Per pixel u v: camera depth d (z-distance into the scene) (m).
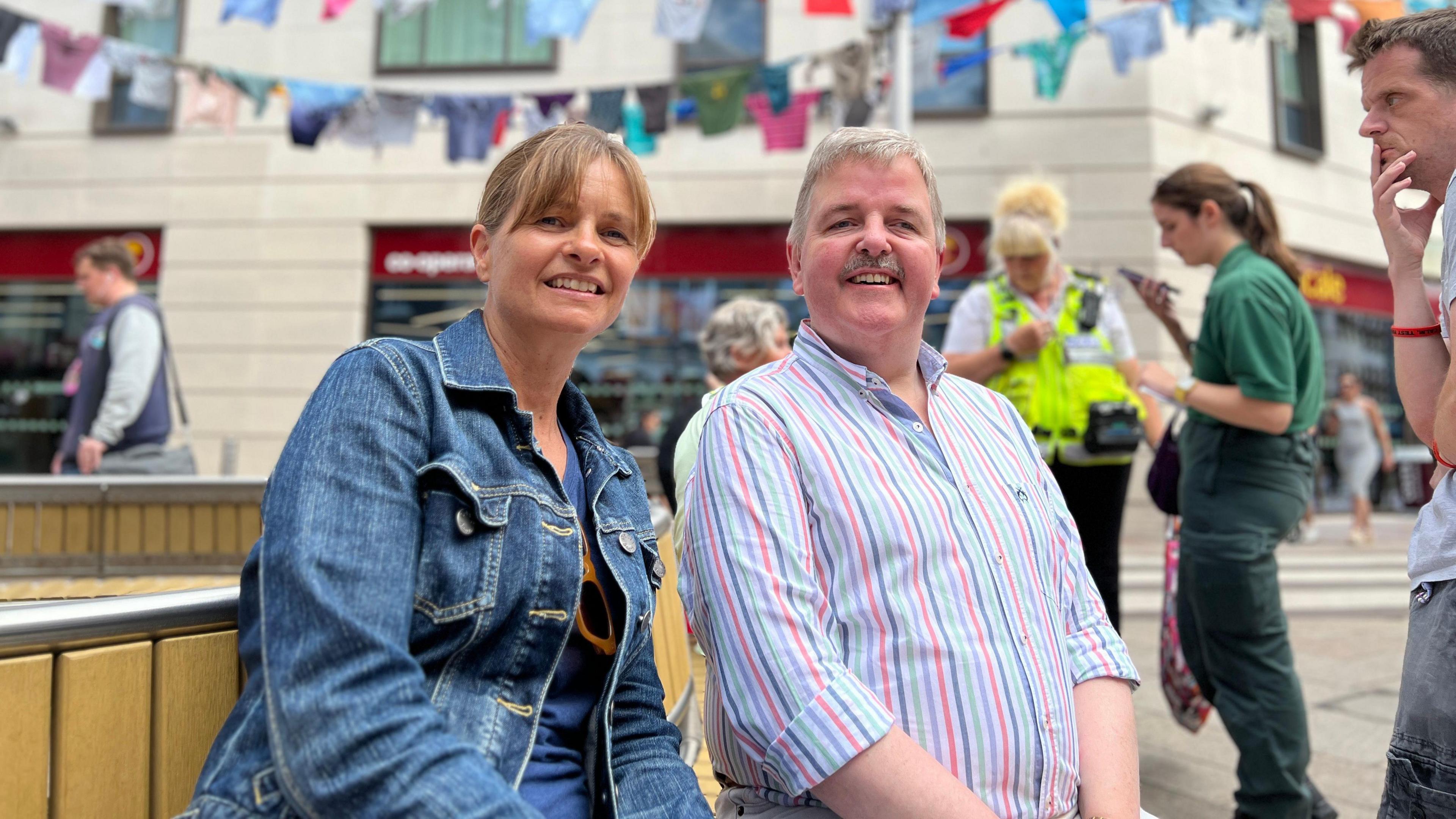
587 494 1.45
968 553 1.41
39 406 10.92
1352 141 11.45
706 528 1.41
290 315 10.49
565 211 1.37
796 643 1.30
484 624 1.18
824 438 1.45
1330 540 10.08
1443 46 1.51
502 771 1.17
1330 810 2.63
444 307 10.54
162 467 4.27
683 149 10.41
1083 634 1.59
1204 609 2.60
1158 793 2.88
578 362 10.53
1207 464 2.65
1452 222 1.33
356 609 1.04
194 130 10.70
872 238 1.52
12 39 5.73
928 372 1.67
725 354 3.25
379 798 0.96
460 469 1.20
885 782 1.23
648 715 1.43
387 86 10.58
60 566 3.26
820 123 10.23
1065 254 9.88
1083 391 3.01
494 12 10.59
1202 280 9.89
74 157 10.81
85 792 1.05
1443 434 1.34
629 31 10.45
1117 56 6.00
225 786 1.03
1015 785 1.34
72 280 10.90
